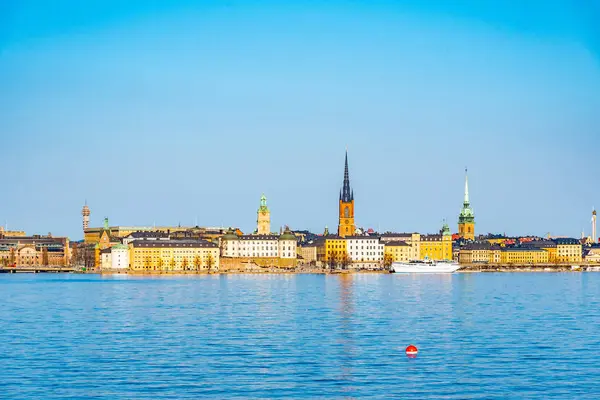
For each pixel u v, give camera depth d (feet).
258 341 654.53
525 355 586.45
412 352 591.78
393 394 474.90
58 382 500.33
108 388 486.38
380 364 554.46
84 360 566.36
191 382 501.56
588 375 518.78
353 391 481.05
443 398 467.11
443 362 560.20
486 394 474.49
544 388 487.20
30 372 526.98
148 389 485.15
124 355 586.86
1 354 590.55
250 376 517.55
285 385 495.00
